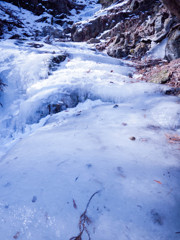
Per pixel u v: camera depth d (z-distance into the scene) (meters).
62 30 16.25
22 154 2.01
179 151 1.90
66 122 3.10
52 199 1.28
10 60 5.97
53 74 5.39
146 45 8.86
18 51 6.88
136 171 1.55
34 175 1.56
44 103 3.88
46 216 1.17
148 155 1.81
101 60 7.35
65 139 2.26
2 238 1.06
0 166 1.85
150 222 1.09
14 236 1.07
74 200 1.26
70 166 1.63
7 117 4.10
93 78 4.88
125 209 1.18
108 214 1.15
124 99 3.76
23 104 3.99
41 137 2.47
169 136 2.24
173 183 1.41
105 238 1.02
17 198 1.32
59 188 1.37
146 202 1.22
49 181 1.46
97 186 1.37
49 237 1.05
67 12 18.52
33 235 1.07
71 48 9.76
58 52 7.38
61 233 1.07
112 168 1.58
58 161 1.74
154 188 1.35
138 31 10.01
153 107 3.10
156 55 7.92
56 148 2.03
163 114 2.74
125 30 11.49
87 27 13.84
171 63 5.53
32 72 5.20
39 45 9.02
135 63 7.87
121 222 1.10
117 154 1.82
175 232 1.04
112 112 3.17
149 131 2.38
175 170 1.57
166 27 7.93
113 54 9.84
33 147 2.15
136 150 1.90
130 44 9.81
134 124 2.61
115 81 4.68
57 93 4.04
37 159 1.83
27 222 1.14
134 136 2.23
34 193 1.35
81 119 3.11
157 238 1.01
